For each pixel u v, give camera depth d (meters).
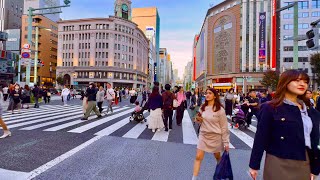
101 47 81.38
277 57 69.06
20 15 103.69
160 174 4.39
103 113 14.69
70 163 4.84
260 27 73.31
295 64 10.61
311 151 2.10
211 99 4.05
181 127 10.27
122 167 4.72
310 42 8.50
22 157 5.12
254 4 75.25
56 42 97.62
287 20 66.75
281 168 2.05
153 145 6.69
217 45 87.19
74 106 20.14
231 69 80.31
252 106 10.48
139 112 10.94
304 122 2.10
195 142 7.23
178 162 5.16
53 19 97.56
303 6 64.75
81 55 82.50
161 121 9.01
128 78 87.00
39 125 9.55
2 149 5.73
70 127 9.21
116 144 6.64
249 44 75.81
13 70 46.91
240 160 5.50
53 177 4.07
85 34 82.56
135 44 91.69
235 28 79.25
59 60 84.38
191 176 4.34
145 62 112.06
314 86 53.25
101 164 4.86
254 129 10.23
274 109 2.15
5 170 4.31
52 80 94.38
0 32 44.66
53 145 6.25
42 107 18.80
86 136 7.55
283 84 2.16
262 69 73.62
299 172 2.01
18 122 10.34
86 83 81.56
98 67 79.81
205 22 99.88
